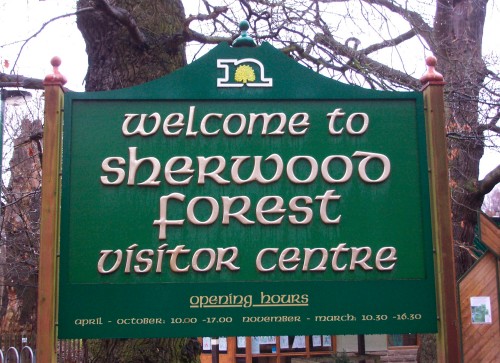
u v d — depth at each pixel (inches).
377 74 292.2
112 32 241.0
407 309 167.9
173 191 169.9
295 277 168.4
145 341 218.5
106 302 163.5
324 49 295.0
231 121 173.9
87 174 168.6
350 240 170.6
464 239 371.2
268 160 172.6
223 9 271.0
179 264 167.2
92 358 224.4
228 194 170.7
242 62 175.9
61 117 169.3
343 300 167.6
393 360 662.5
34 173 440.8
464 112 327.6
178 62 247.8
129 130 171.3
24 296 539.2
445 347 163.3
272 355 622.8
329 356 624.4
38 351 155.4
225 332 164.4
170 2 253.6
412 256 170.6
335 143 174.2
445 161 171.8
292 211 170.7
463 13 384.5
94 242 165.9
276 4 300.8
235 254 168.1
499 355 211.6
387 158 173.9
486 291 216.4
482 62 361.4
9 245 445.4
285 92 175.3
